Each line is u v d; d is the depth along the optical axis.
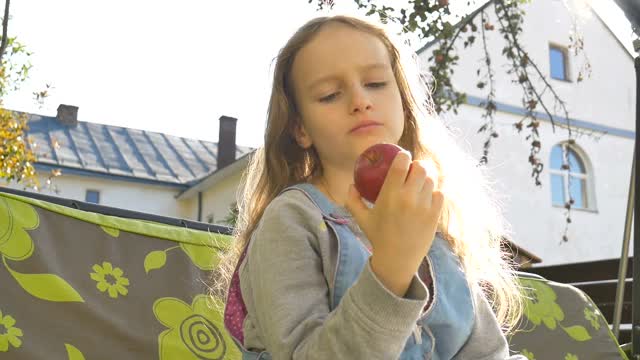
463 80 12.00
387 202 0.85
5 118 7.56
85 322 1.68
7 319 1.58
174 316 1.81
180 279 1.88
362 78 1.23
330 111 1.22
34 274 1.66
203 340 1.82
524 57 5.46
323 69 1.24
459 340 1.26
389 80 1.25
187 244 1.96
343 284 1.12
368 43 1.26
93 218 1.85
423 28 4.29
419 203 0.85
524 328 2.28
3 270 1.63
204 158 20.11
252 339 1.16
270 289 1.07
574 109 13.66
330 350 0.90
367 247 1.19
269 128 1.40
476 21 12.12
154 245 1.90
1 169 7.52
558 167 13.31
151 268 1.86
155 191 17.94
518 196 12.49
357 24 1.32
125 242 1.86
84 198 17.27
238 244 1.50
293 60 1.31
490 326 1.34
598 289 3.14
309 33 1.29
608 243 13.57
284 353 0.99
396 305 0.86
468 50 12.10
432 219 0.85
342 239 1.15
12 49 7.00
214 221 16.62
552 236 12.85
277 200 1.21
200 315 1.85
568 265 3.50
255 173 1.52
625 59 14.46
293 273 1.09
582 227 13.30
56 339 1.62
